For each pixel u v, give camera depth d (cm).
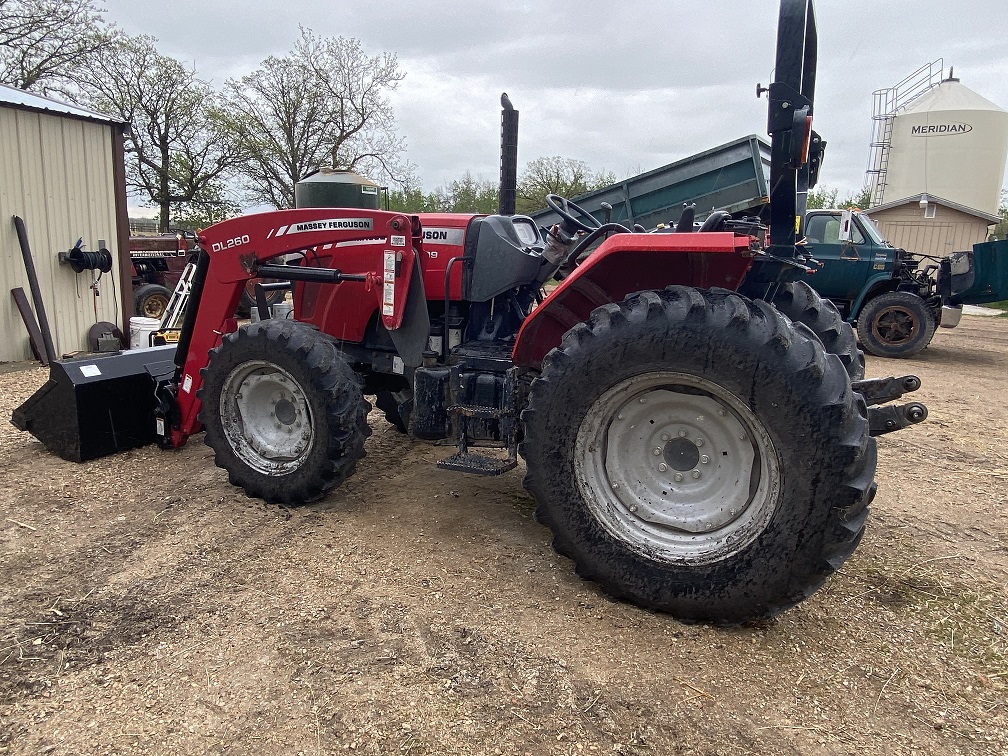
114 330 807
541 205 2683
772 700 207
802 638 239
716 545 239
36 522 325
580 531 255
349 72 2500
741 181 780
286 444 346
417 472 402
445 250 356
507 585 271
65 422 404
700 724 196
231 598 259
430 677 213
